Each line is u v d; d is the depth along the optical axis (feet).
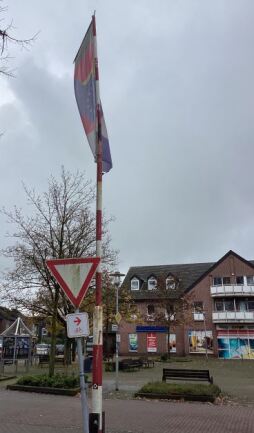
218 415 38.17
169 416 37.47
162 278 158.92
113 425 33.40
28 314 91.09
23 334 90.68
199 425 33.76
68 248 69.00
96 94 23.15
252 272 170.09
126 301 112.98
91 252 72.90
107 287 89.76
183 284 185.26
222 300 171.83
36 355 116.98
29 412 38.29
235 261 173.06
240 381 70.28
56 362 116.78
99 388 19.39
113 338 179.63
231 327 166.50
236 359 157.07
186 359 147.95
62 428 31.50
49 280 67.21
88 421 17.94
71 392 50.57
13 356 86.74
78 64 25.09
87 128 23.58
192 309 164.35
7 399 46.68
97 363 19.63
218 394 49.85
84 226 71.97
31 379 55.31
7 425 32.53
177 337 172.14
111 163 24.35
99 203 22.27
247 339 163.12
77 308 18.35
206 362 131.13
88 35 24.17
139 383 65.05
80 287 18.56
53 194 117.60
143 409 41.09
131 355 174.60
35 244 67.77
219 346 165.68
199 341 169.27
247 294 167.43
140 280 191.01
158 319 151.84
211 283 173.88
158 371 91.91
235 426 33.47
